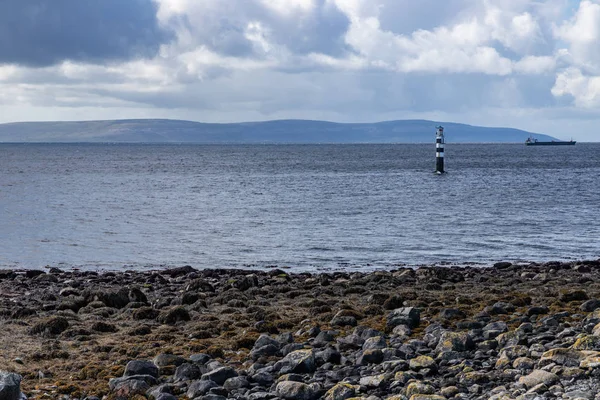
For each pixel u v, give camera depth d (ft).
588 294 71.05
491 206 203.41
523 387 36.63
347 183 310.24
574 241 136.36
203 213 187.83
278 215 181.68
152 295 77.10
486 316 59.26
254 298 72.43
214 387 39.17
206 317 61.46
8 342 52.24
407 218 173.37
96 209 199.93
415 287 79.56
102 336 54.65
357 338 50.57
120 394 39.60
